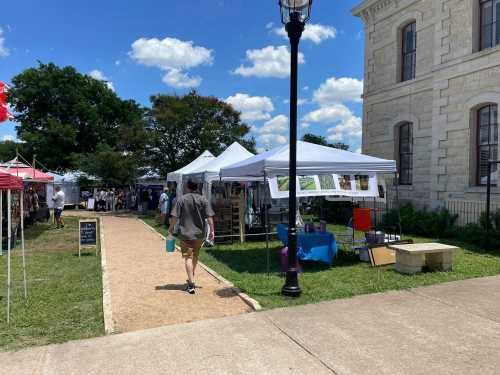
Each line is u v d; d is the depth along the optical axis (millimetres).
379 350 4172
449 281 7020
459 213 12734
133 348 4320
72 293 6578
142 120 26969
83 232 10203
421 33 14945
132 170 28391
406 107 15625
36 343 4508
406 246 7891
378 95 17125
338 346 4281
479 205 12047
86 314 5473
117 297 6293
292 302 5855
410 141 15781
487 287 6590
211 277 7617
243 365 3881
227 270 8242
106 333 4770
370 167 8539
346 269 8141
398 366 3805
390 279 7184
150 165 26844
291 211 6199
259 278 7445
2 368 3891
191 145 25938
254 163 8180
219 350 4230
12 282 7410
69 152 39156
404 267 7715
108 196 30859
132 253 10500
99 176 30312
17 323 5145
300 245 8008
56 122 38406
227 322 5066
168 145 25875
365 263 8789
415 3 15211
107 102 41844
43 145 37750
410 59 15883
